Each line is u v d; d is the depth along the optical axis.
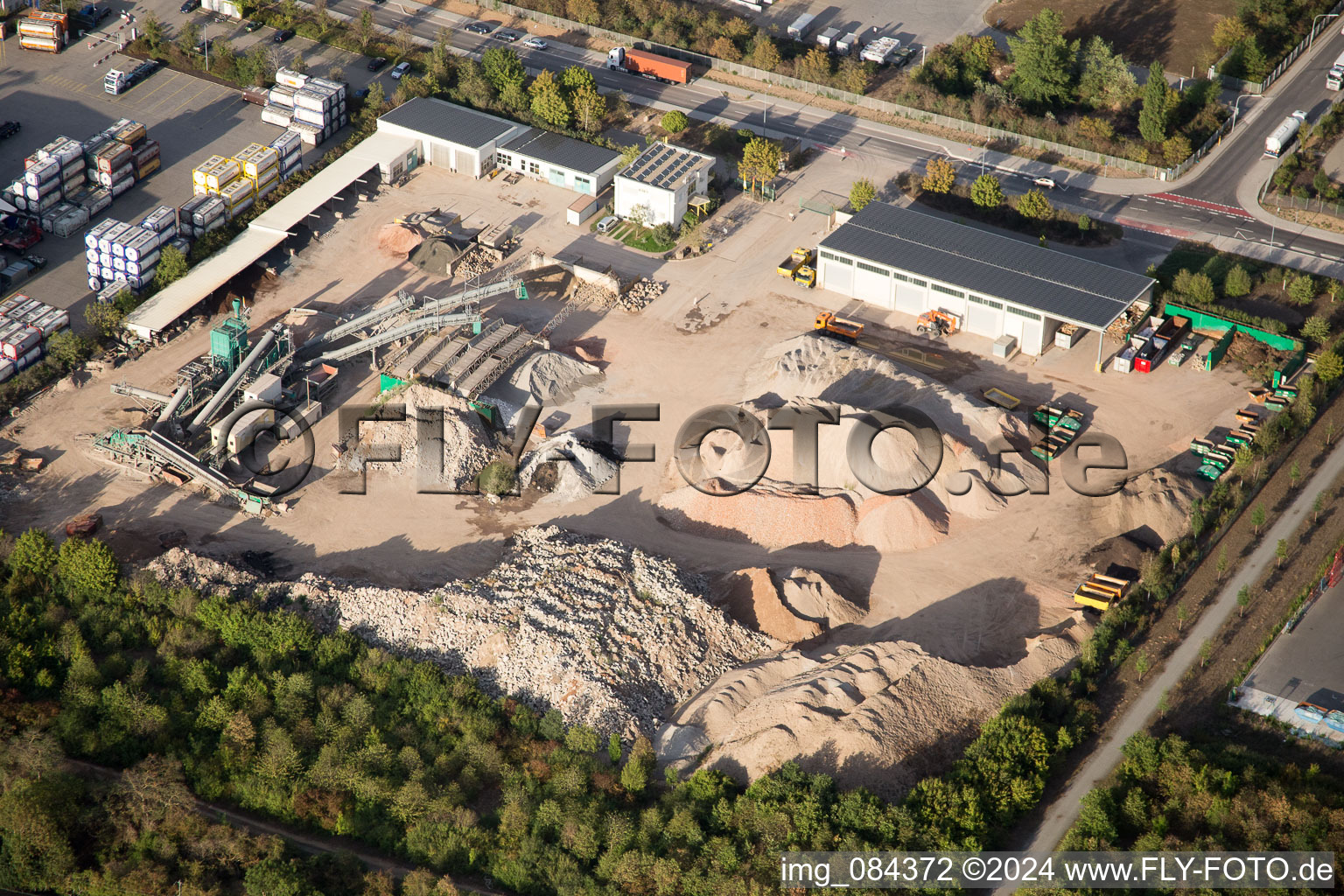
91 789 134.12
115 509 172.50
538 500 176.25
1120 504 171.12
